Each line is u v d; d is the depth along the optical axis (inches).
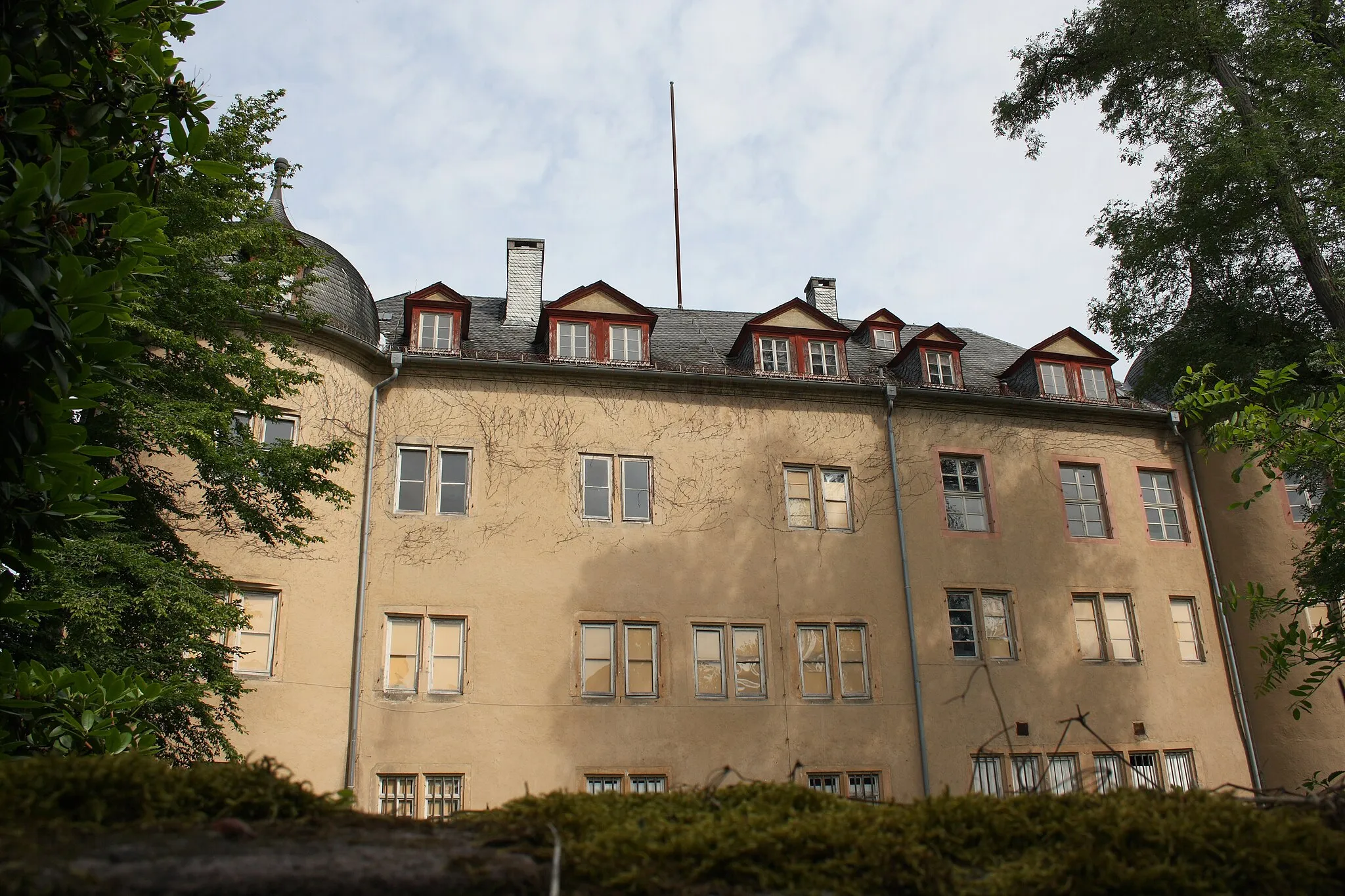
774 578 814.5
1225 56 724.7
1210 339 695.1
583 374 832.9
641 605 782.5
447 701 729.6
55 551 435.2
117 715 296.0
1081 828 134.0
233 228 556.7
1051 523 898.1
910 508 865.5
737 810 146.7
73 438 225.5
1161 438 963.3
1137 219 716.0
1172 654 886.4
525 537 780.0
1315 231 660.1
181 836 124.8
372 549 752.3
